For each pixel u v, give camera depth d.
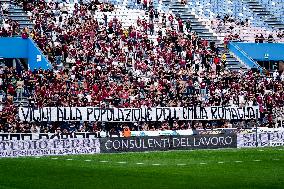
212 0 153.00
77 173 63.91
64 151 85.62
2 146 81.25
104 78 111.50
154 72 118.69
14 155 81.94
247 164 73.00
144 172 64.88
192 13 147.75
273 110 117.06
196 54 130.00
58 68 114.38
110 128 102.00
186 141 93.44
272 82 127.06
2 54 113.56
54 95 102.94
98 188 53.62
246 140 98.62
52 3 128.25
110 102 106.62
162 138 91.69
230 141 96.94
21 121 95.69
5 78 103.94
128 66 119.31
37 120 96.75
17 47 114.81
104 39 123.06
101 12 134.12
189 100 112.69
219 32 145.25
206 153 87.31
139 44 126.12
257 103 118.50
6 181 57.75
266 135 100.69
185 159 78.88
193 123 107.25
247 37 149.50
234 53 140.00
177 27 138.75
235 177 60.88
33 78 105.38
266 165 71.88
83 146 86.94
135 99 109.06
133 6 141.00
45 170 66.56
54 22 123.19
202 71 125.88
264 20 157.62
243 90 121.44
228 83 122.19
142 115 103.88
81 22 125.38
